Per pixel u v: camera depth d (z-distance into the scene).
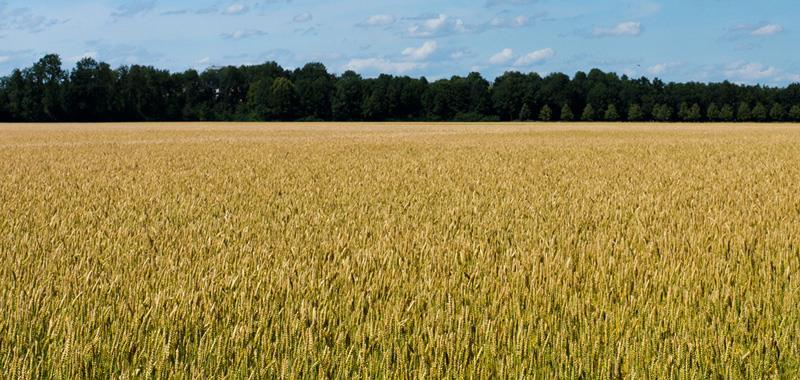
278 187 11.42
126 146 28.00
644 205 8.66
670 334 3.38
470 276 4.42
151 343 3.18
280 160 18.92
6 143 31.81
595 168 15.94
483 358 3.05
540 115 112.81
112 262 5.04
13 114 99.12
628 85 115.81
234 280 4.15
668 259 5.00
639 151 23.31
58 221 7.11
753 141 31.62
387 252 5.11
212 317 3.49
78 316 3.54
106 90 104.12
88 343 3.11
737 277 4.42
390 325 3.37
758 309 3.70
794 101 109.50
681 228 6.74
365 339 3.27
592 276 4.34
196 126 71.62
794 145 27.42
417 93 114.00
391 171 14.91
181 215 7.91
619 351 3.03
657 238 5.89
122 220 7.53
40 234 6.38
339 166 16.61
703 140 33.12
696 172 14.70
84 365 2.95
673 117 113.25
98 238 5.98
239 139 36.19
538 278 4.28
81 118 102.31
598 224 7.09
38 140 35.69
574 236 6.02
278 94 110.56
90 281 4.33
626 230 6.54
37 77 100.94
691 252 5.29
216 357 3.05
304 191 10.78
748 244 5.53
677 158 19.66
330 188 11.23
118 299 3.86
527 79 124.94
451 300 3.79
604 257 5.00
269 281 4.30
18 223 7.01
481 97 113.62
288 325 3.39
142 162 18.28
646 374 2.96
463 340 3.20
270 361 3.02
